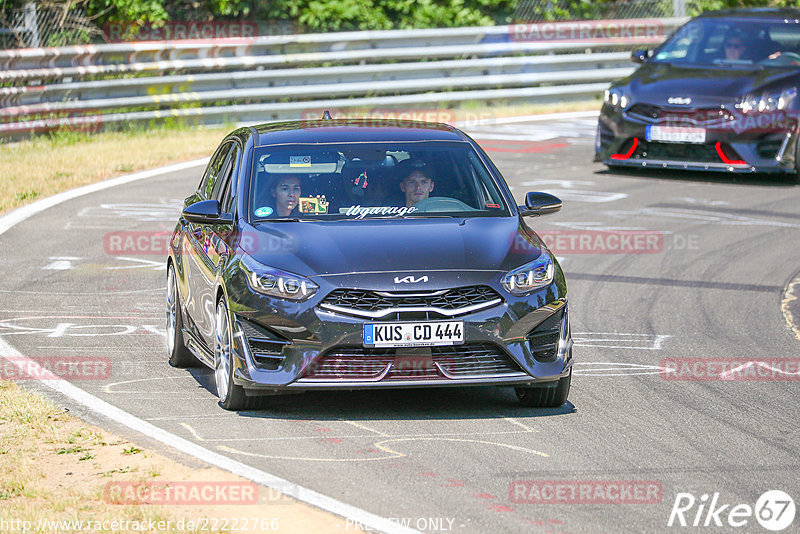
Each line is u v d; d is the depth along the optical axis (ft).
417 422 75.20
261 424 74.08
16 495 59.21
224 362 77.51
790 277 128.26
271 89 246.06
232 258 78.54
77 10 261.44
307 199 84.48
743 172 189.37
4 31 239.50
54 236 144.97
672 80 191.11
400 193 85.87
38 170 189.88
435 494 60.80
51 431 70.95
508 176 193.16
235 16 276.82
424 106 266.98
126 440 69.56
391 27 287.07
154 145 216.74
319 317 73.72
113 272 126.62
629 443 71.15
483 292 75.46
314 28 279.90
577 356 95.71
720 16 206.49
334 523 55.83
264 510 57.36
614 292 120.98
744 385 86.48
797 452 69.72
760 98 182.09
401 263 75.92
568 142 232.94
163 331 102.17
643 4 317.42
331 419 75.66
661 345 99.55
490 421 75.77
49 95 219.00
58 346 95.66
